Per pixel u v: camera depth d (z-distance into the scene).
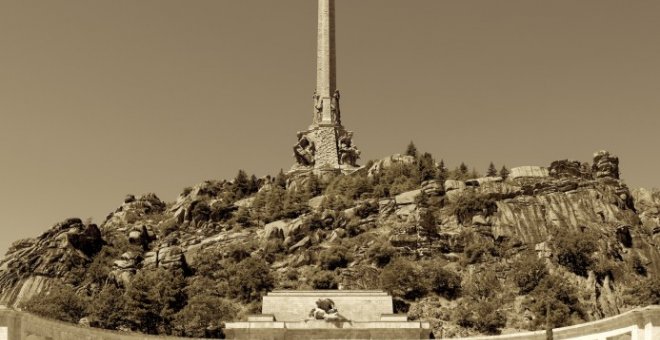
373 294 179.75
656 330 110.31
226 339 166.38
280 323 167.75
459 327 191.38
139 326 184.38
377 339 166.00
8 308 121.81
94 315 186.00
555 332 131.50
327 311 169.50
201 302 189.00
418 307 199.25
